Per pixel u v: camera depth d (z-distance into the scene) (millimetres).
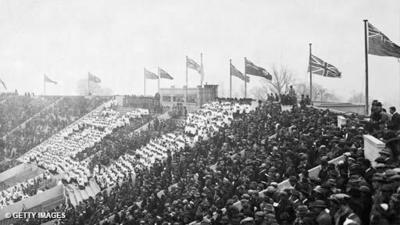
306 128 28781
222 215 18859
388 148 16219
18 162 85938
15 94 131750
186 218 22344
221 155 34656
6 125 108188
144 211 26672
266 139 31000
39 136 99625
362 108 53969
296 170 22141
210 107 70125
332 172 16578
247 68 59719
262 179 22453
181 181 32125
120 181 53594
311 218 12828
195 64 80875
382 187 12070
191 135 60094
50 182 66125
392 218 10820
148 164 54719
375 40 34875
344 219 11984
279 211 15664
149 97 97562
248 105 62594
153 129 73188
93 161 66375
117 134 78500
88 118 102125
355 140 22766
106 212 36188
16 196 62812
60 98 122938
